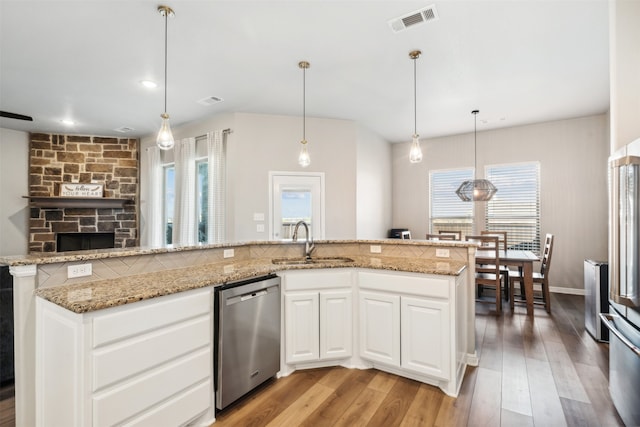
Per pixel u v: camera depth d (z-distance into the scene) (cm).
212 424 194
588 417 196
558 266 511
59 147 554
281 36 272
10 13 236
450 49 294
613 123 207
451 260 278
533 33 268
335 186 491
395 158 655
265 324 232
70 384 147
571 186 501
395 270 242
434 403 214
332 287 259
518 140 541
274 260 289
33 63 313
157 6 231
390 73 342
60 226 546
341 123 497
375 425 192
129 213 582
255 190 459
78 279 189
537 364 268
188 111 452
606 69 333
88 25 253
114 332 150
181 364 179
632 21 203
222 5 231
